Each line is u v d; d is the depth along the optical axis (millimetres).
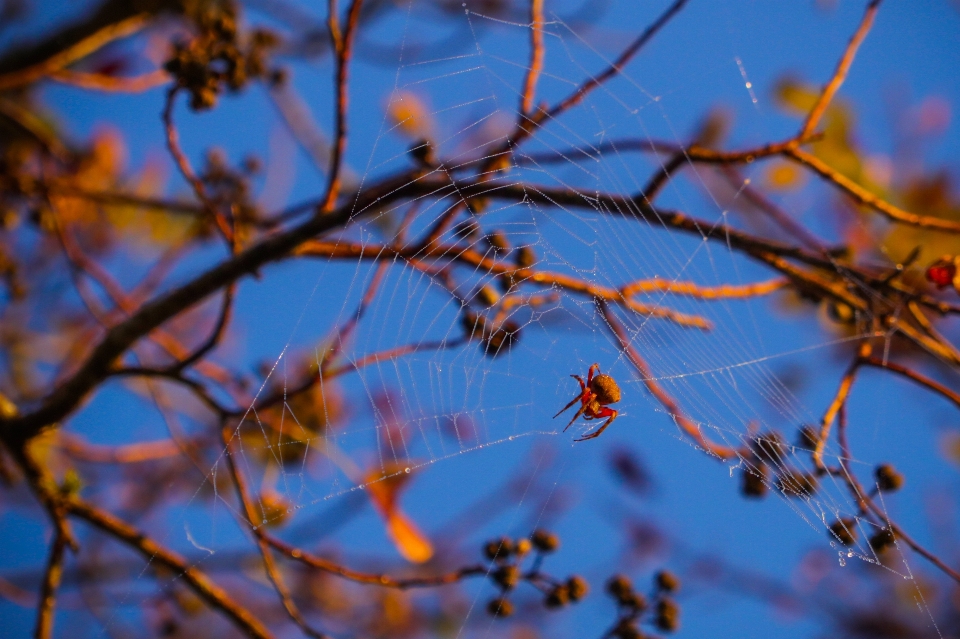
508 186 4230
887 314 4305
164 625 6000
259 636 4207
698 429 4348
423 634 6602
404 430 6180
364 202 4312
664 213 4242
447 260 4484
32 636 3975
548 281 4457
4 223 5660
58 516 4234
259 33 5445
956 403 3836
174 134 4195
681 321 4523
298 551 4203
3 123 5559
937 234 5180
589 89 4215
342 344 4445
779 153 4145
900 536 3789
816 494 4168
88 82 5496
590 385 5180
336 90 3996
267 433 5758
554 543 4438
